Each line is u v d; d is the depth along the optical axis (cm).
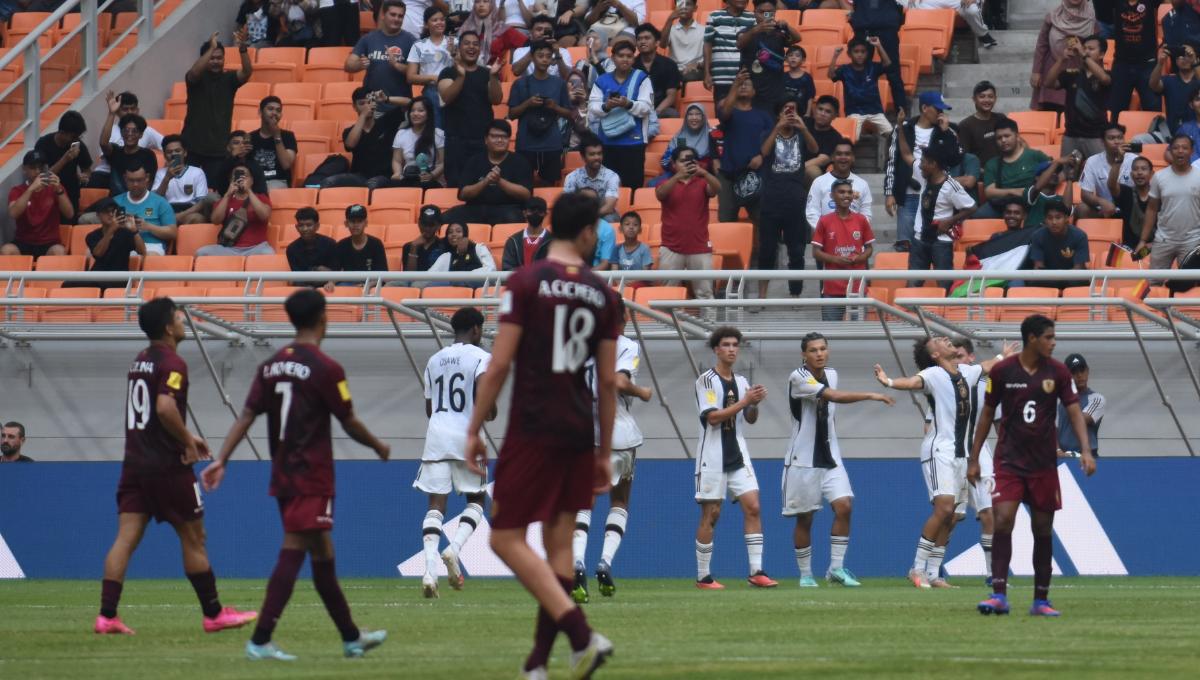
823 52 7994
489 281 5756
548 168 7306
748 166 6888
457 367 4397
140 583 5381
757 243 6994
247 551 5697
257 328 5922
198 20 8688
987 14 8375
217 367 5972
